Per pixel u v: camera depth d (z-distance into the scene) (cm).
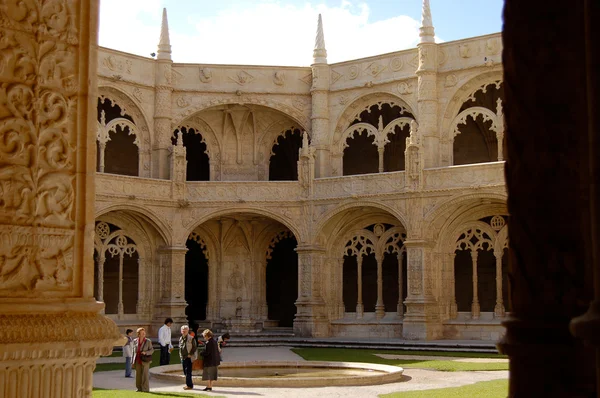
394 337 4391
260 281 4866
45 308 752
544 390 428
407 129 4991
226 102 4681
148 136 4562
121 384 2514
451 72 4325
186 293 5531
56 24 789
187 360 2352
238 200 4481
